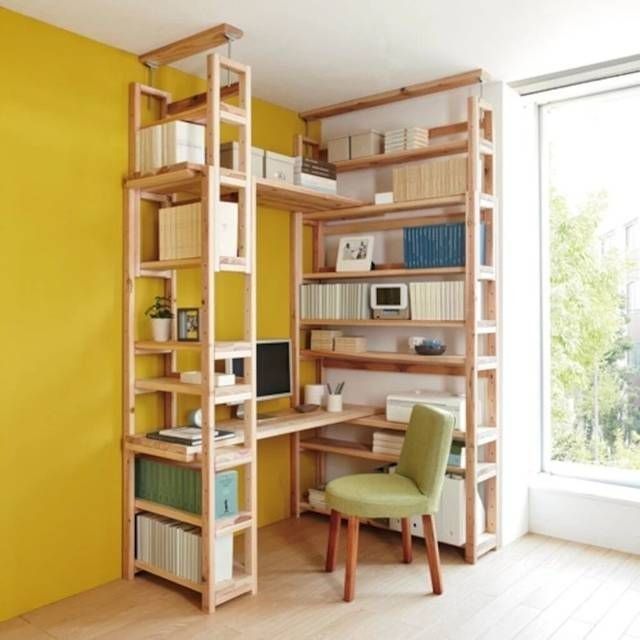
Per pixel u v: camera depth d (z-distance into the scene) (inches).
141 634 107.3
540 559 139.4
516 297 152.6
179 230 125.3
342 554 143.0
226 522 118.9
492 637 106.5
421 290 149.3
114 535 129.6
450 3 111.9
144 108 134.0
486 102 146.9
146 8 113.3
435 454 122.5
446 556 141.6
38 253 117.3
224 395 118.4
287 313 169.8
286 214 169.2
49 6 112.3
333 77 147.2
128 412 129.5
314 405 162.1
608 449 155.0
